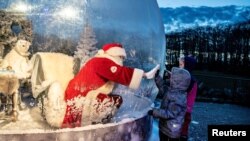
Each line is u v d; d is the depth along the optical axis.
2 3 2.90
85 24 2.97
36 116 2.66
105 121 2.73
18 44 2.83
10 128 2.48
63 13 2.95
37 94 2.65
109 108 2.71
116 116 2.87
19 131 2.37
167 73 3.92
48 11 2.93
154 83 3.55
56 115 2.53
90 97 2.62
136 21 3.34
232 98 8.34
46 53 2.79
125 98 3.03
